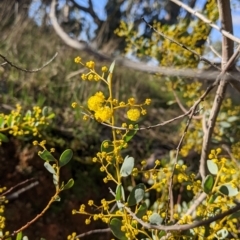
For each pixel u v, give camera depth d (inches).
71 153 62.7
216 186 60.3
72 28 230.4
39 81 167.0
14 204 122.6
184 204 87.8
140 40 120.3
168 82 126.0
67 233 126.3
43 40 196.9
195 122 132.6
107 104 64.5
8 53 173.8
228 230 62.9
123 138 59.9
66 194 131.3
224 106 131.3
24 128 81.0
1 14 198.2
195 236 61.4
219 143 122.7
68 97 167.3
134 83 208.7
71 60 189.5
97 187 137.5
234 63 71.7
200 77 54.8
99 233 129.3
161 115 195.8
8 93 155.2
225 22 73.7
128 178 138.9
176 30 115.0
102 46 214.1
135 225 59.6
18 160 130.1
